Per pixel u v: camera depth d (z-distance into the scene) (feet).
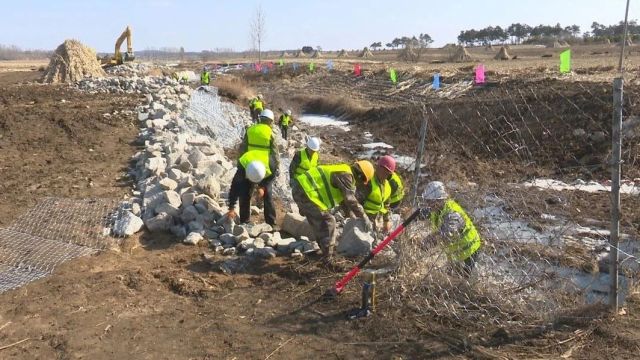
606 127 42.78
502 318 15.97
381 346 14.78
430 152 37.19
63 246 21.15
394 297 17.06
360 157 53.36
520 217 21.74
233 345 14.93
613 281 15.55
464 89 76.89
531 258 19.34
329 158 49.01
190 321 16.19
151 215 24.04
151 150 33.73
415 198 20.98
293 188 20.04
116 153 37.29
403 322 15.84
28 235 22.21
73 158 35.60
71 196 27.61
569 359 13.91
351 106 84.74
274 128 53.31
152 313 16.60
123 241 22.06
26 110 49.06
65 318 16.05
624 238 23.85
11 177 30.78
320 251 20.99
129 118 48.08
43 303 16.83
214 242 22.00
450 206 17.78
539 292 16.96
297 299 17.51
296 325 15.96
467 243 17.52
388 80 99.91
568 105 47.85
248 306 17.15
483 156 43.65
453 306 16.17
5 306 16.61
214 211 24.12
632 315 15.98
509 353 14.23
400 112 69.05
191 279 18.86
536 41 281.33
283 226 23.85
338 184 19.15
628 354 14.05
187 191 25.27
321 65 144.05
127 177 31.27
